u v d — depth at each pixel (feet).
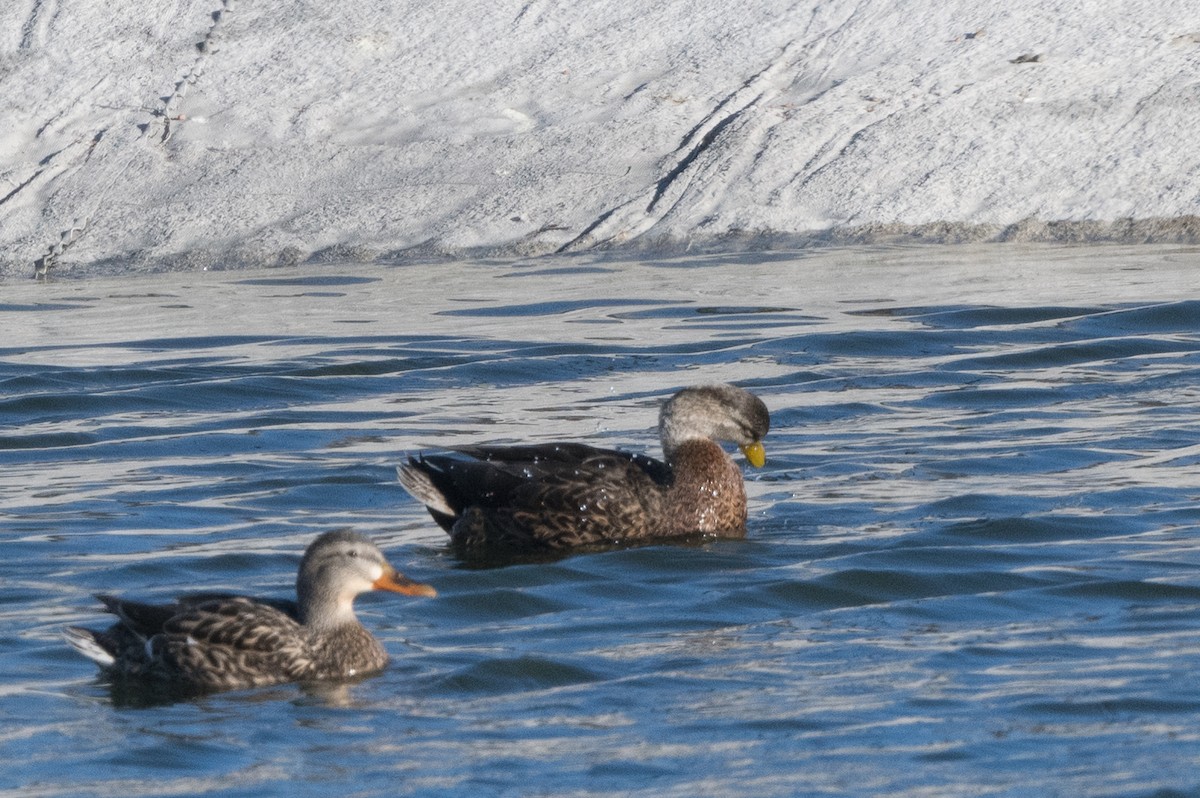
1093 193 92.17
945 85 100.58
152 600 38.01
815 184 95.09
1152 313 72.59
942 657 33.42
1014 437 53.47
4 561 41.14
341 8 112.27
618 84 104.27
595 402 60.34
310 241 95.04
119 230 97.45
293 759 28.78
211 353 70.69
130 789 27.48
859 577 38.88
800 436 54.60
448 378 65.31
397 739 29.71
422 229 95.25
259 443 54.90
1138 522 43.24
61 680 33.14
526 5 111.45
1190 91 96.99
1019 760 27.99
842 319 74.38
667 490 43.32
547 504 42.42
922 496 46.44
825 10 108.37
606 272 88.02
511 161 99.50
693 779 27.53
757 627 35.91
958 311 74.90
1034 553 40.73
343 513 46.24
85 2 113.50
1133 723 29.53
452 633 35.83
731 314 76.69
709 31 107.86
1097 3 105.81
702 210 94.63
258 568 40.63
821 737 29.22
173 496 47.96
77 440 55.72
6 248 96.89
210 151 102.47
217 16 112.57
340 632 33.27
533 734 29.76
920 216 92.32
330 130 103.14
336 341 72.69
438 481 43.47
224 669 32.58
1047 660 33.04
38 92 107.86
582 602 38.01
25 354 71.26
